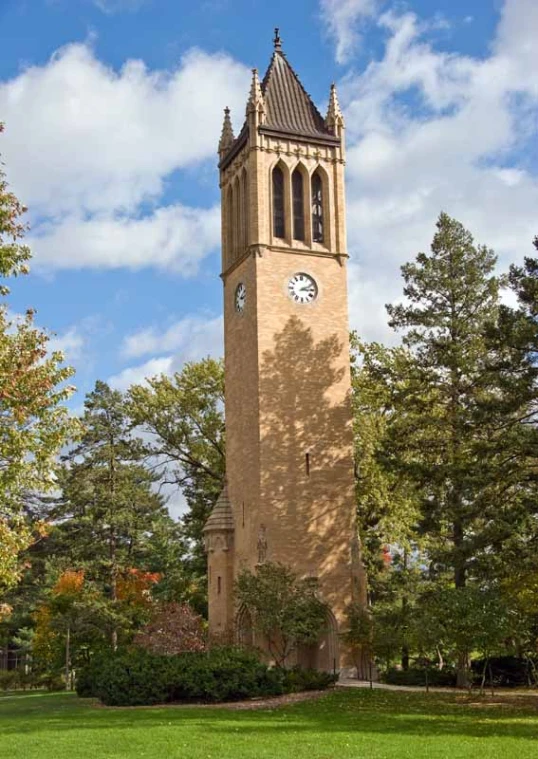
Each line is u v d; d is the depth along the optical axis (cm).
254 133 5534
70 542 7212
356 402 5656
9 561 2653
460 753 2267
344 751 2314
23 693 5856
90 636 6438
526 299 3978
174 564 8150
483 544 3991
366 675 4981
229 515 5434
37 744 2519
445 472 4447
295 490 5125
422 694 3988
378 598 5959
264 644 4809
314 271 5497
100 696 3944
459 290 4875
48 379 2697
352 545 5156
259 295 5331
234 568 5350
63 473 4472
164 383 6475
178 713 3316
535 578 3709
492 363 4494
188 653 4312
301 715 3225
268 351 5272
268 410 5184
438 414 4997
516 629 3784
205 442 6438
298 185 5662
